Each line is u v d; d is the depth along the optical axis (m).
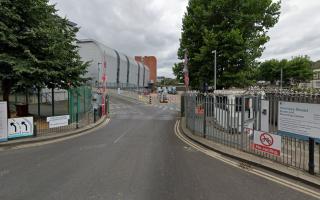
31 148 11.23
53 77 17.56
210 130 12.68
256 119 10.44
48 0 18.52
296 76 68.12
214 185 6.55
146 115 27.97
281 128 8.35
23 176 7.19
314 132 7.24
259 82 74.56
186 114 18.05
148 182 6.71
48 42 17.33
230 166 8.35
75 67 18.45
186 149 11.04
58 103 32.78
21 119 13.02
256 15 25.78
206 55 25.53
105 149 10.95
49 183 6.60
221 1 25.14
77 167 8.12
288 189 6.35
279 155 8.46
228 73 25.69
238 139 10.53
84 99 24.36
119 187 6.33
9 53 16.36
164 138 13.91
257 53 27.47
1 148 11.24
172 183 6.66
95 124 19.28
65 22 20.12
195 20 27.27
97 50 62.28
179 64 30.53
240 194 5.98
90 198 5.66
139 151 10.56
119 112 30.97
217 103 12.04
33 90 22.52
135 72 94.19
